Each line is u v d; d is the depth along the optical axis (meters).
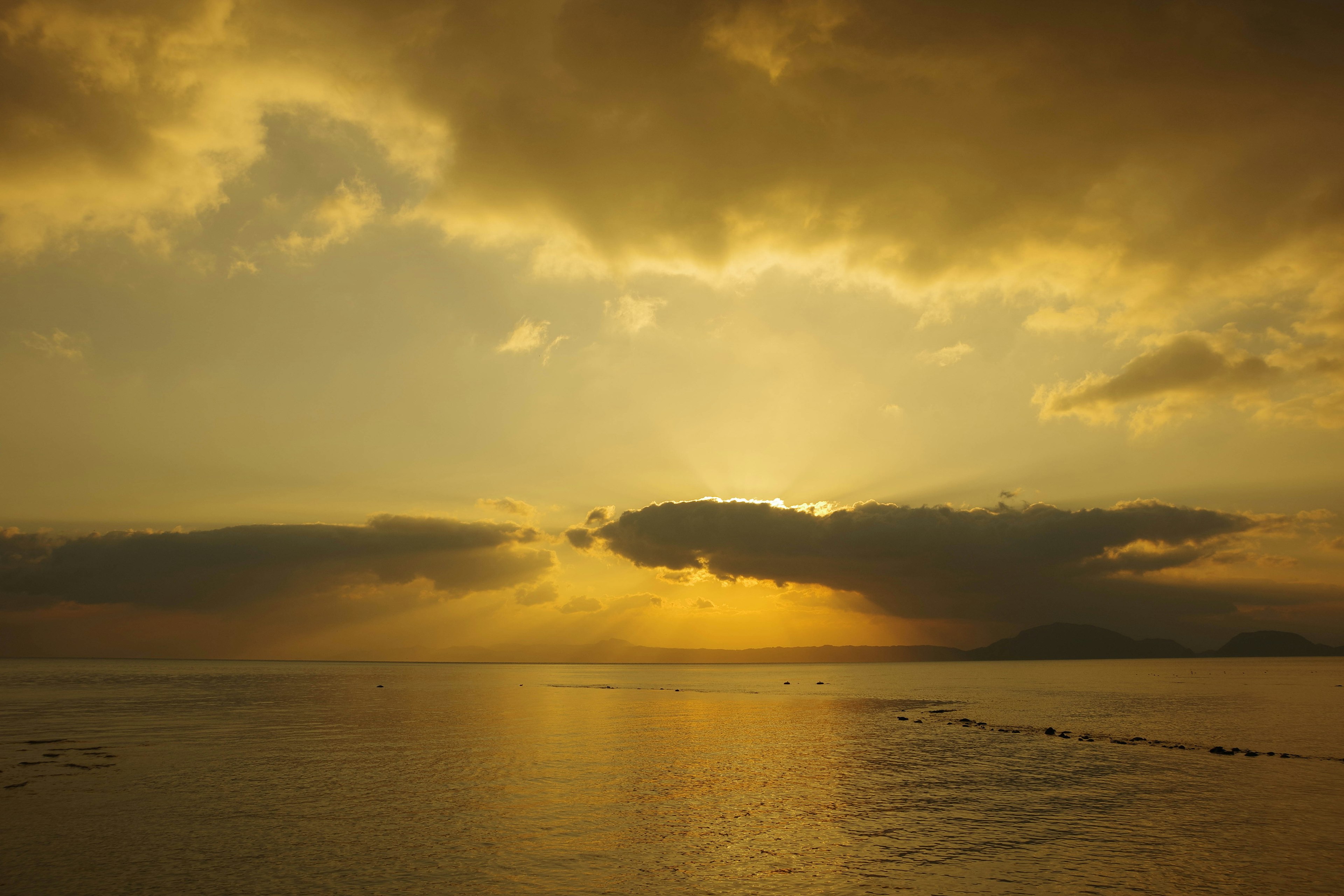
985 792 42.69
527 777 46.94
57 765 49.75
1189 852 30.91
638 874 28.03
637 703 116.81
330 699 119.31
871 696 136.00
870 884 27.00
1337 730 72.94
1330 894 26.09
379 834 33.19
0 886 26.33
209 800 39.50
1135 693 137.12
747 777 47.31
